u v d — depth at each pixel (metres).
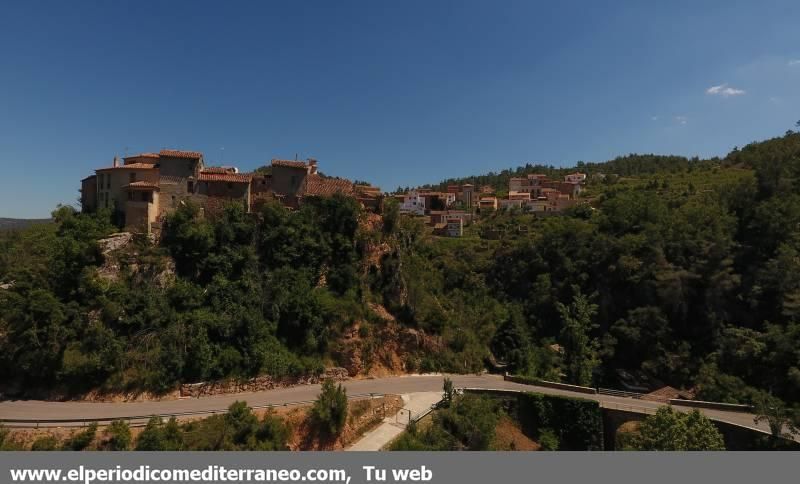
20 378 41.75
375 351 55.19
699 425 36.72
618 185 145.62
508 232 105.00
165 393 42.31
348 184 67.88
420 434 40.53
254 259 53.75
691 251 68.69
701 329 63.31
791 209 66.62
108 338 42.31
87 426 34.78
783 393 51.44
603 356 64.31
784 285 59.88
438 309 62.41
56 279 44.38
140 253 49.12
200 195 57.59
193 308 47.69
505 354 64.19
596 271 73.56
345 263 58.88
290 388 47.12
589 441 46.25
